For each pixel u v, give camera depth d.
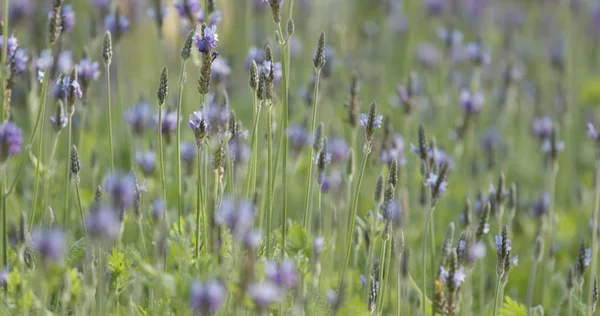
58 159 10.18
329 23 15.24
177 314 5.34
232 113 6.11
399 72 16.42
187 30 9.16
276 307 5.68
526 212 10.34
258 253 6.10
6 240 6.18
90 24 9.92
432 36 17.44
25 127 10.00
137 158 8.68
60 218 8.11
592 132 7.46
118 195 4.97
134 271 5.98
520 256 9.84
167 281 5.20
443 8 16.17
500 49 16.45
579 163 13.98
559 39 16.61
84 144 10.08
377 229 6.61
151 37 13.15
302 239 5.97
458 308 6.39
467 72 15.75
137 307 5.85
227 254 5.86
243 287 4.58
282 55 6.20
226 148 6.01
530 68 17.78
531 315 6.97
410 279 6.86
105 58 6.59
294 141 8.90
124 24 9.48
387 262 6.16
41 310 5.23
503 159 12.16
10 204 7.95
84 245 6.20
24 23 10.95
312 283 5.94
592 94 14.68
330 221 8.27
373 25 15.64
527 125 13.77
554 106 14.55
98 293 5.81
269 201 5.91
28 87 8.25
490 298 8.37
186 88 12.16
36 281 5.55
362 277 6.55
